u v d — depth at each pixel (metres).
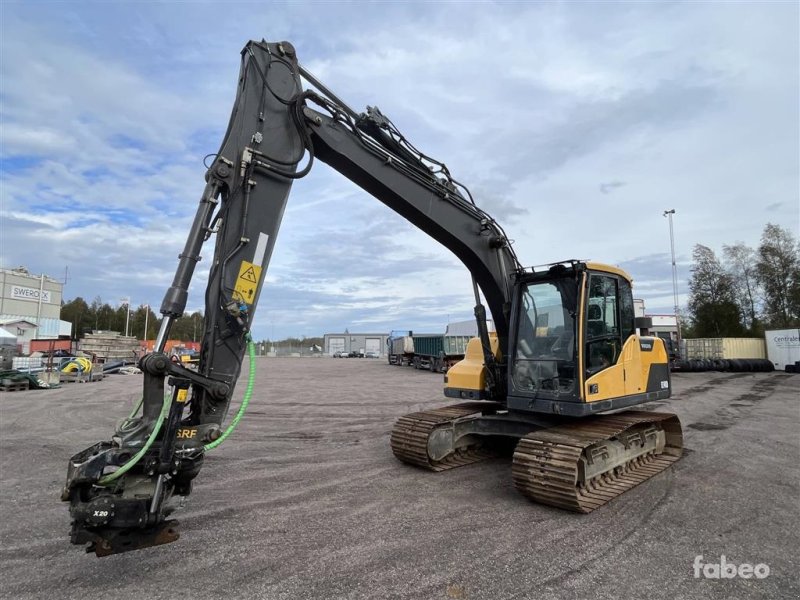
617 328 6.40
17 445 8.38
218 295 4.23
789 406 13.55
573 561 3.95
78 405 13.55
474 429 7.02
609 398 5.98
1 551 4.16
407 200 5.69
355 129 5.30
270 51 4.76
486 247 6.44
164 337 3.80
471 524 4.75
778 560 4.00
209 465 7.08
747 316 41.62
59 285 59.28
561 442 5.29
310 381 22.23
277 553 4.09
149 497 3.48
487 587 3.53
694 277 43.25
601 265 6.13
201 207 4.22
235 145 4.46
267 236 4.55
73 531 3.28
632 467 6.62
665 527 4.69
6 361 21.00
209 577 3.68
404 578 3.66
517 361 6.27
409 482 6.18
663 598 3.40
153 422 3.63
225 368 4.20
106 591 3.49
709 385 19.83
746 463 7.18
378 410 12.68
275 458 7.50
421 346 32.78
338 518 4.92
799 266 38.78
